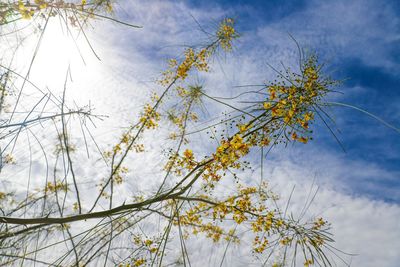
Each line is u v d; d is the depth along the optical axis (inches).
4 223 86.0
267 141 88.7
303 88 81.7
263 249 118.6
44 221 84.4
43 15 83.4
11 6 80.7
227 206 118.1
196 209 135.2
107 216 93.9
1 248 77.3
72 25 83.8
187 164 113.0
